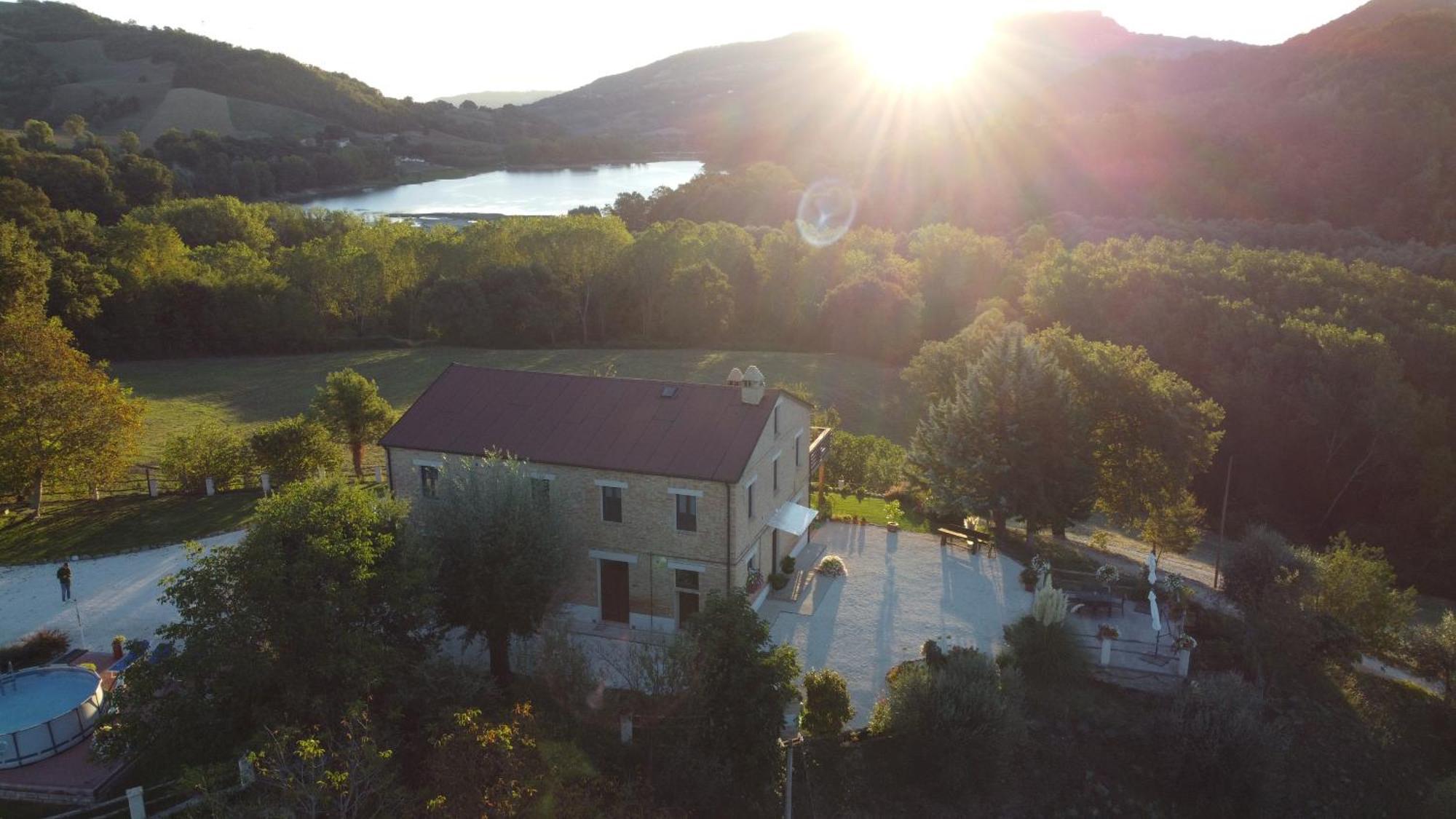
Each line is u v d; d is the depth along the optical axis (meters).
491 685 27.69
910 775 28.52
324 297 107.38
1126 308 85.69
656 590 36.31
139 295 95.50
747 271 116.75
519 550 30.45
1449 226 109.81
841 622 37.19
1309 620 36.16
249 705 24.55
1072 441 44.38
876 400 90.56
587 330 116.00
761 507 38.28
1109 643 34.50
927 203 158.88
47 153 136.88
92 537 44.12
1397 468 67.44
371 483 54.69
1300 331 73.38
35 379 45.69
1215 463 73.25
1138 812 29.16
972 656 30.73
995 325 73.81
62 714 26.81
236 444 52.91
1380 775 32.44
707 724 26.06
